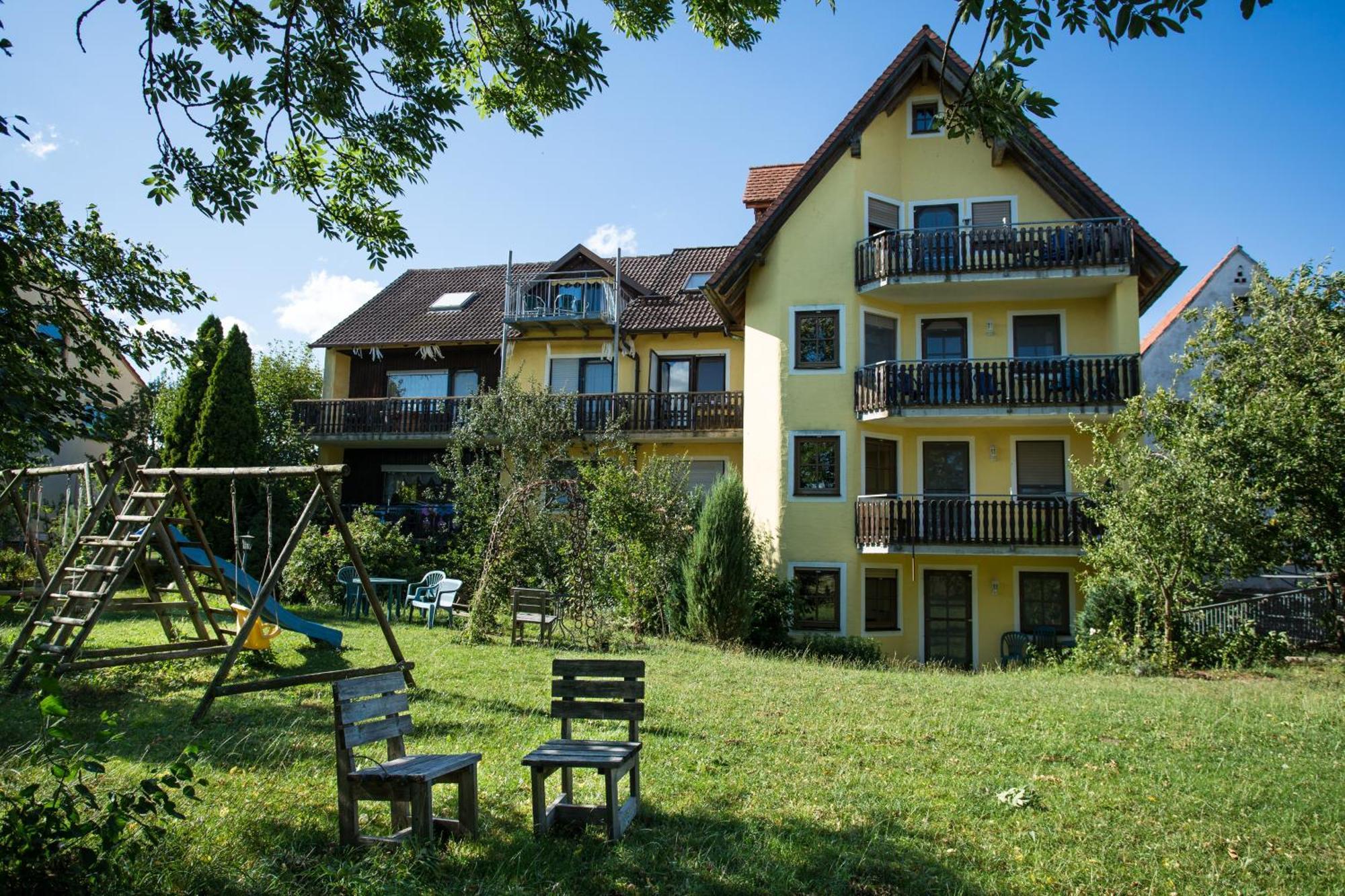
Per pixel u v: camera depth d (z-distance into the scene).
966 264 21.42
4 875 4.27
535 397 23.66
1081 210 21.80
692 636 18.97
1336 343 18.50
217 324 24.19
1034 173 22.33
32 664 9.41
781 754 8.38
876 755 8.48
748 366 23.55
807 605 21.80
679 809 6.68
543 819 5.94
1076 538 20.62
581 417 25.38
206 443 23.38
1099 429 18.58
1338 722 10.44
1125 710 10.97
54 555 17.98
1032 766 8.30
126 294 8.03
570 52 8.36
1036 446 22.41
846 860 5.81
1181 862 6.08
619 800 6.35
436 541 25.05
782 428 22.34
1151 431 17.78
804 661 16.52
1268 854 6.28
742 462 25.42
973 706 11.04
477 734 8.58
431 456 28.47
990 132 6.35
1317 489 17.34
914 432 22.78
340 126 8.26
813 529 21.91
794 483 22.16
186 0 7.64
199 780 4.96
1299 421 17.17
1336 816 7.07
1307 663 17.47
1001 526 20.86
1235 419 17.36
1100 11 5.61
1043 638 21.27
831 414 22.19
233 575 13.34
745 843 6.04
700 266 29.72
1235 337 20.16
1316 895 5.66
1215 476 16.03
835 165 22.89
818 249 22.72
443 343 27.92
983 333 22.67
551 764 5.91
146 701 9.62
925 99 23.48
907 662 19.28
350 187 8.98
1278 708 11.30
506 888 5.11
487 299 30.48
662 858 5.71
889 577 22.20
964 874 5.74
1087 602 19.19
